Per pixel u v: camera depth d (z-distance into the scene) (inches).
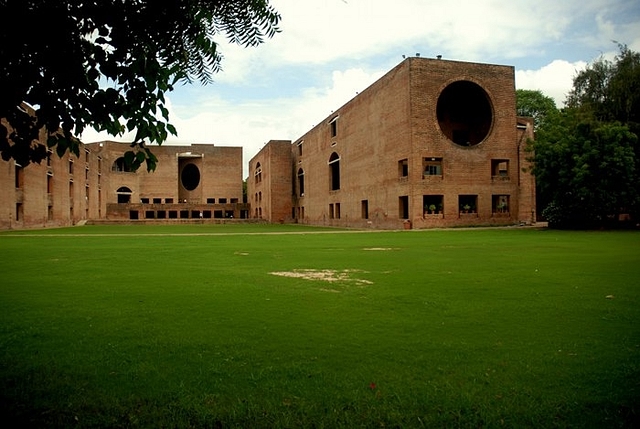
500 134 1472.7
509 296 309.6
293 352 192.5
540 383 156.6
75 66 112.6
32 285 370.3
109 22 111.9
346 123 1923.0
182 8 118.0
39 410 140.2
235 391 153.3
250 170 3427.7
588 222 1259.2
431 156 1412.4
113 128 126.8
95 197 2541.8
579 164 1154.7
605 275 400.5
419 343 203.3
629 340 205.3
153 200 3085.6
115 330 229.8
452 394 148.6
